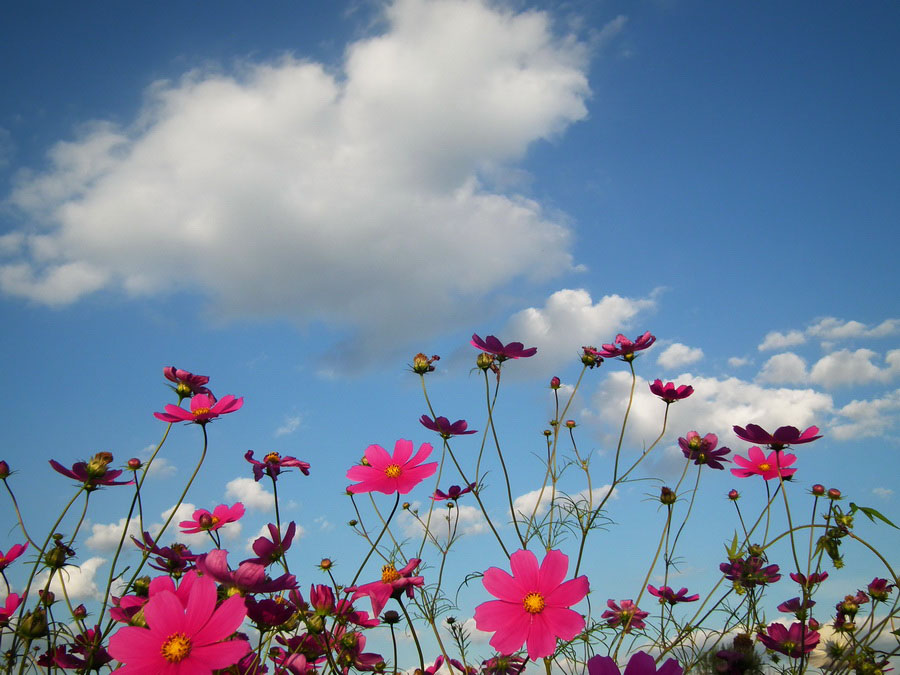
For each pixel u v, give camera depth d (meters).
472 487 0.88
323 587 0.67
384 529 0.73
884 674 0.64
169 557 0.70
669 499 0.86
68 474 0.70
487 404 0.91
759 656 0.59
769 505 0.82
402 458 0.78
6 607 0.72
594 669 0.46
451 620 0.86
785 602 0.81
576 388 0.97
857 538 0.63
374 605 0.65
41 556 0.67
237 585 0.56
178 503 0.72
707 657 0.60
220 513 0.81
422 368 0.90
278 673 0.67
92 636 0.66
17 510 0.75
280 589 0.57
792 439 0.76
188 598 0.53
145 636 0.51
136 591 0.68
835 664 0.67
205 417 0.77
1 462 0.76
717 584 0.78
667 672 0.45
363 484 0.76
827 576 0.81
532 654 0.56
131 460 0.77
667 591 0.88
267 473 0.79
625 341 0.94
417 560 0.69
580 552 0.86
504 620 0.58
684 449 0.91
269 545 0.66
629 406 0.91
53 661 0.65
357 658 0.71
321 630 0.66
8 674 0.64
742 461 0.87
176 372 0.82
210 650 0.50
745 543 0.81
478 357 0.92
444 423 0.90
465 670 0.79
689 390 0.90
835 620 0.78
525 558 0.61
